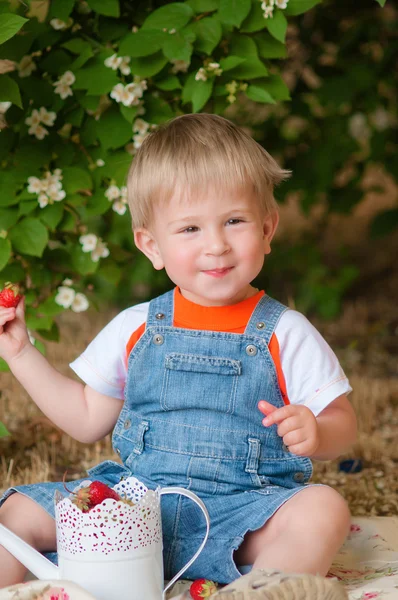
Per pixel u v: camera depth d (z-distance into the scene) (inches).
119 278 135.3
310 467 88.4
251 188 86.0
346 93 193.2
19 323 92.4
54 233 130.6
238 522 81.5
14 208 120.3
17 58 117.1
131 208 92.0
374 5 195.3
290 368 87.9
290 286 246.1
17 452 132.6
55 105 121.2
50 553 86.2
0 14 101.7
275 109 208.2
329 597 64.7
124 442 90.2
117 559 72.7
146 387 89.1
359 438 140.3
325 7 194.4
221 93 119.3
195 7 117.4
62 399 93.3
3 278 122.9
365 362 196.5
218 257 84.1
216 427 86.5
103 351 94.0
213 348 88.0
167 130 90.6
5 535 78.4
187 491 76.8
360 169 216.8
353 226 292.8
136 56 113.2
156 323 90.8
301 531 77.0
